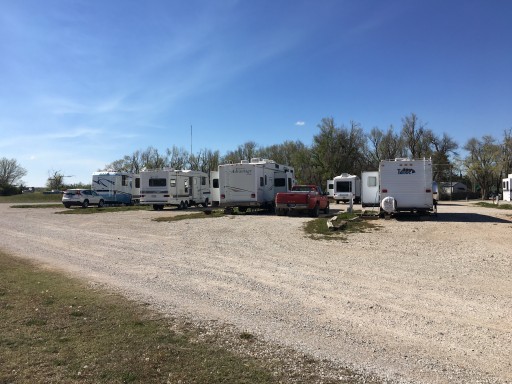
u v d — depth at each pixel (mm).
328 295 7074
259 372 4102
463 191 68625
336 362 4371
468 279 8172
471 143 69938
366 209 25875
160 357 4418
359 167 66125
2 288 7531
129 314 6000
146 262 10391
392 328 5430
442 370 4180
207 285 7879
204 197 33625
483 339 5012
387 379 3979
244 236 14891
